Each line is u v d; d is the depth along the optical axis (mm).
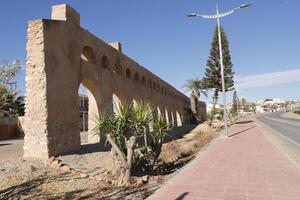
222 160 11969
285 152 14180
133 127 10906
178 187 7914
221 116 54750
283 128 34656
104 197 8258
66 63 16062
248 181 8391
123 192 8609
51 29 14984
